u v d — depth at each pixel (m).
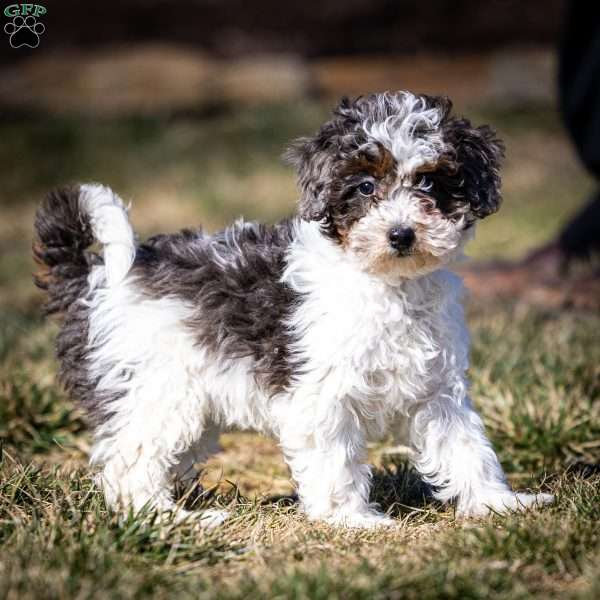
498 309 10.11
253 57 28.64
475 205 5.55
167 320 5.55
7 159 20.83
